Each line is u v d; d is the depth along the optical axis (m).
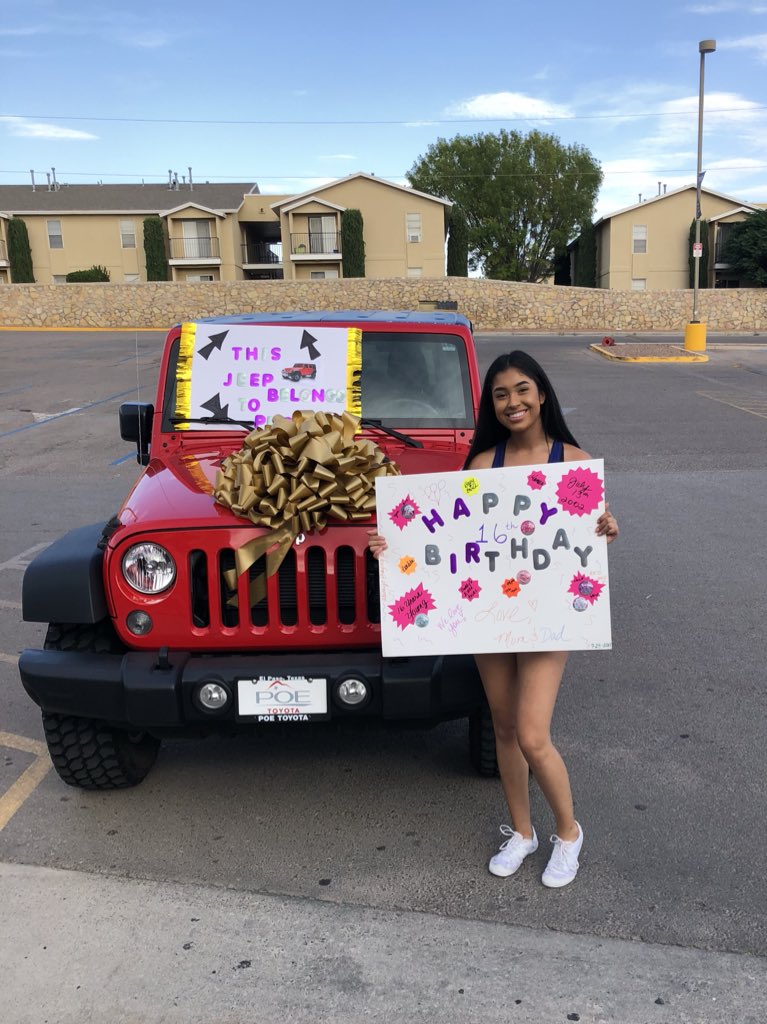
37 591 2.91
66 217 47.19
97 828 3.26
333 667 2.87
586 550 2.59
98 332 34.69
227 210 46.84
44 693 2.97
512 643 2.65
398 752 3.83
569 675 4.57
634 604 5.64
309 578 3.00
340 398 3.87
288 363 3.89
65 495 9.05
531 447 2.75
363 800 3.43
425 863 3.02
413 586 2.68
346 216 44.88
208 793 3.50
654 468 10.12
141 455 4.25
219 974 2.51
